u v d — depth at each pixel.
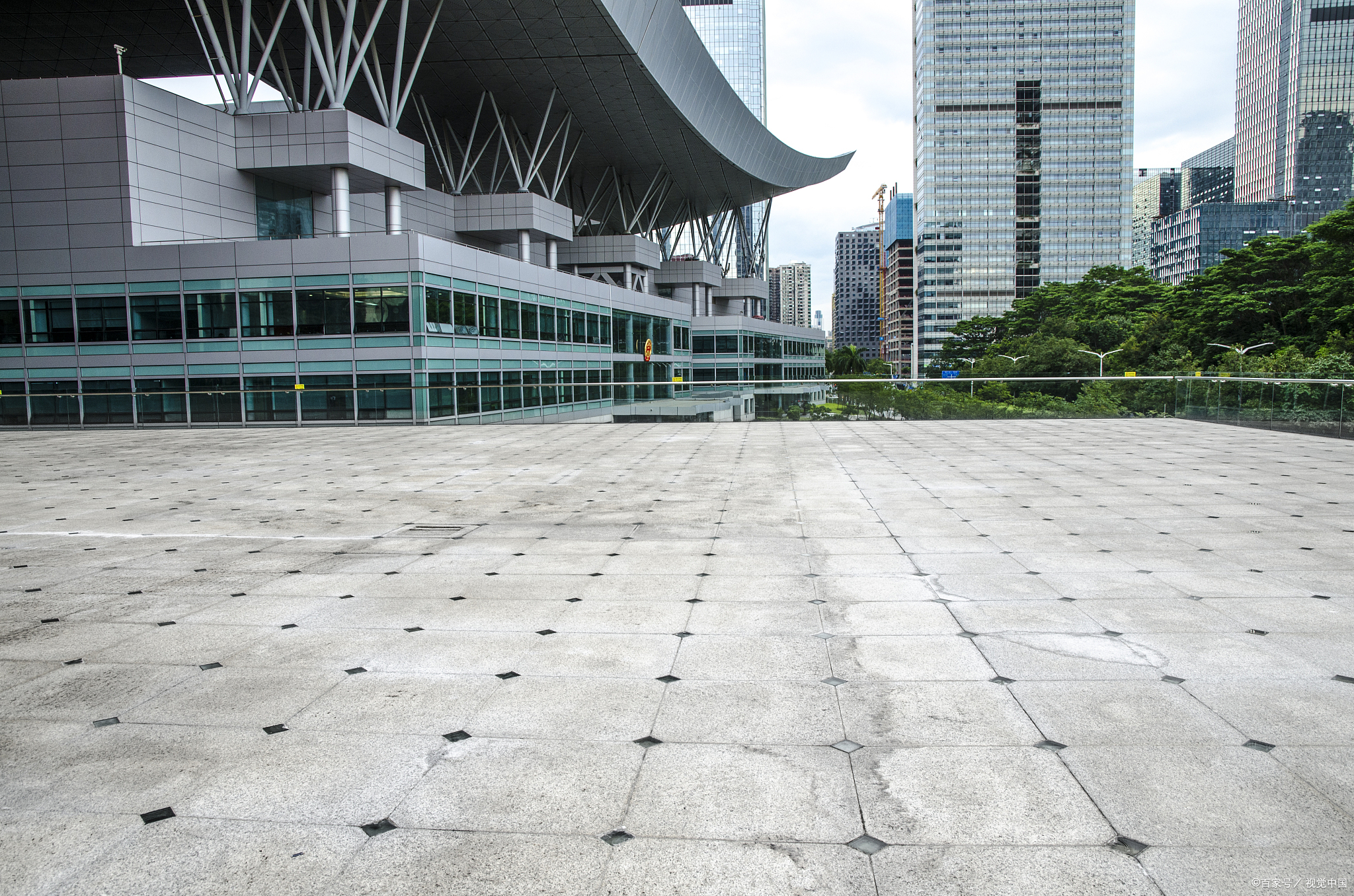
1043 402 33.50
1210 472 15.85
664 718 5.28
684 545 10.17
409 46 47.06
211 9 44.47
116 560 9.70
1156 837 3.93
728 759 4.74
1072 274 180.75
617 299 60.94
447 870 3.76
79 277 34.69
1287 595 7.73
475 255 39.59
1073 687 5.66
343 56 37.34
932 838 3.95
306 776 4.60
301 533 11.15
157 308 35.06
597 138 65.31
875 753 4.77
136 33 49.62
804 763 4.68
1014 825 4.04
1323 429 22.83
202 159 35.91
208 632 7.07
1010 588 8.08
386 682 5.92
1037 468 16.89
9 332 35.34
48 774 4.65
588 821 4.14
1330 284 60.94
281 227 39.69
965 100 180.38
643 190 83.38
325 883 3.68
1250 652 6.27
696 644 6.61
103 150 33.69
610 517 12.12
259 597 8.12
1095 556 9.38
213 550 10.19
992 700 5.47
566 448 22.44
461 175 56.16
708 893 3.58
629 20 46.25
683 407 38.22
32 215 34.41
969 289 182.12
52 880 3.71
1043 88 179.62
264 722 5.30
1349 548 9.61
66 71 55.84
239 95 37.66
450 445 23.67
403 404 34.12
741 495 13.94
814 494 13.90
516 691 5.73
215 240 36.50
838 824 4.07
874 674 5.94
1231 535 10.39
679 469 17.48
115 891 3.63
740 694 5.62
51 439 27.64
